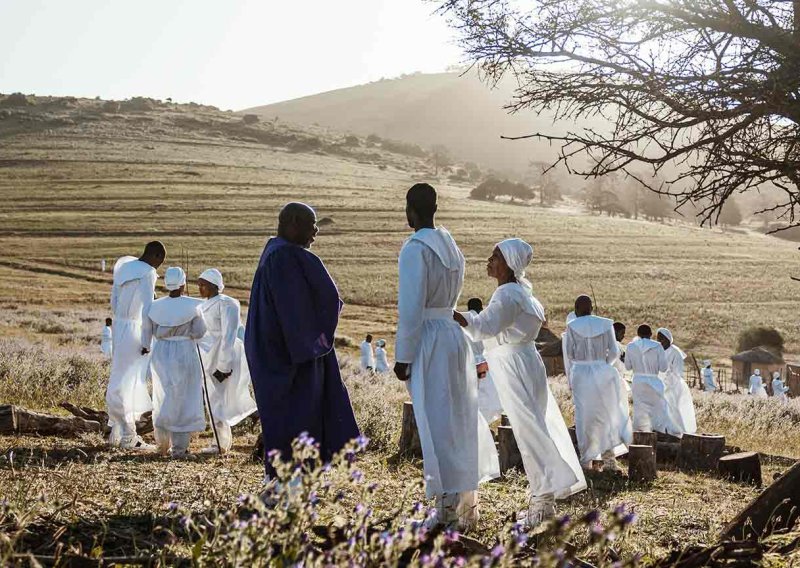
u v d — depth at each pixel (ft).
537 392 18.44
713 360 173.27
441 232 17.15
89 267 238.07
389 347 147.43
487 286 236.43
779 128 16.57
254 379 15.80
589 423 29.73
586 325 29.94
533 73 17.58
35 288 191.72
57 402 34.22
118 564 11.28
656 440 34.63
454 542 12.60
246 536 8.33
